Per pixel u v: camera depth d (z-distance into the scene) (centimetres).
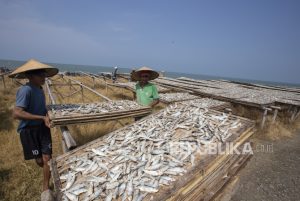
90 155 288
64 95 1187
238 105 1047
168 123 386
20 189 364
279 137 828
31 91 333
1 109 839
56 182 224
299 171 563
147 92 587
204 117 407
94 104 541
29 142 340
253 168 564
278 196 448
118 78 2417
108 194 207
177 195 209
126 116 478
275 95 1223
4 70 2011
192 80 2120
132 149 298
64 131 379
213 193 281
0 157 462
